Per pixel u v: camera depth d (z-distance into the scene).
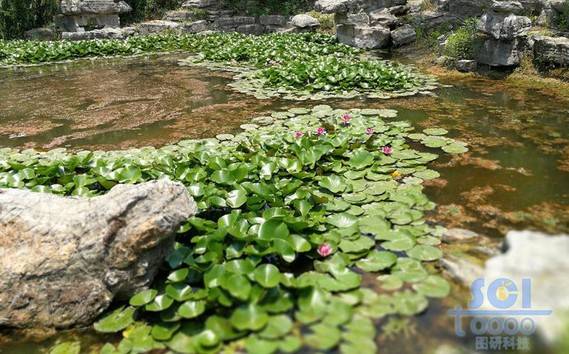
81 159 4.30
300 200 3.36
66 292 2.64
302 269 2.80
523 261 2.14
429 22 9.88
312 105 6.34
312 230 3.10
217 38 12.20
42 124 6.21
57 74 9.50
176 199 2.79
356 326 2.24
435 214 3.31
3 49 11.58
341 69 7.60
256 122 5.68
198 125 5.77
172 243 2.88
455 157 4.31
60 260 2.63
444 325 2.24
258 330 2.23
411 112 5.77
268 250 2.74
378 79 7.07
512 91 6.47
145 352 2.32
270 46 10.38
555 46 6.67
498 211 3.30
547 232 2.99
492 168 4.04
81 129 5.91
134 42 12.20
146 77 8.82
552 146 4.46
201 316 2.47
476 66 7.69
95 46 11.63
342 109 5.96
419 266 2.68
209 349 2.19
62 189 3.72
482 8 8.39
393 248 2.89
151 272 2.74
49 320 2.64
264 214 3.21
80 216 2.73
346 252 2.87
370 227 3.14
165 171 3.94
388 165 4.16
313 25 12.34
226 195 3.46
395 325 2.26
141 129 5.77
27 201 2.85
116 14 14.11
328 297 2.45
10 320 2.64
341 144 4.42
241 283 2.44
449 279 2.58
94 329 2.59
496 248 2.82
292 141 4.57
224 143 4.87
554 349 1.93
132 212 2.62
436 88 6.86
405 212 3.33
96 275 2.63
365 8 10.73
